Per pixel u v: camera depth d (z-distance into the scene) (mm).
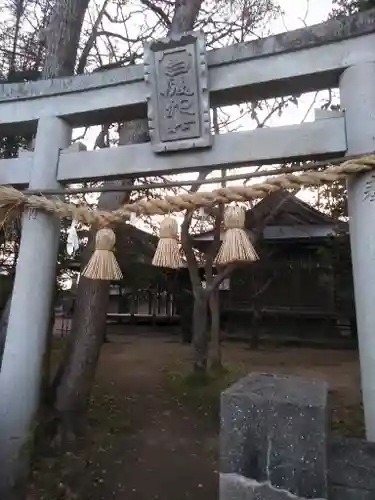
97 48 6090
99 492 3201
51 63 4367
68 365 4074
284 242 12438
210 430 4926
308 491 1356
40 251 2689
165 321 18891
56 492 2957
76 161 2729
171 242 2273
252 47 2383
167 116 2453
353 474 1460
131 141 4477
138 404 5848
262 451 1422
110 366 9242
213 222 7789
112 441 4176
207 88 2395
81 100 2785
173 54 2451
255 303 12867
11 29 6277
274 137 2279
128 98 2648
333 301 12695
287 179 2076
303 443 1390
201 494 3289
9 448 2502
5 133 3162
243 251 2115
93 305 4188
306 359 10711
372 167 2002
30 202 2604
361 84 2137
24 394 2574
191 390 6586
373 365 1934
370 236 2010
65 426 3863
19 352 2600
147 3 6031
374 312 1961
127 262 10922
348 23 2193
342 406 5586
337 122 2184
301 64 2289
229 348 12742
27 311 2641
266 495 1387
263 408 1447
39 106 2900
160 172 2539
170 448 4297
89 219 2422
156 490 3328
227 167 2443
